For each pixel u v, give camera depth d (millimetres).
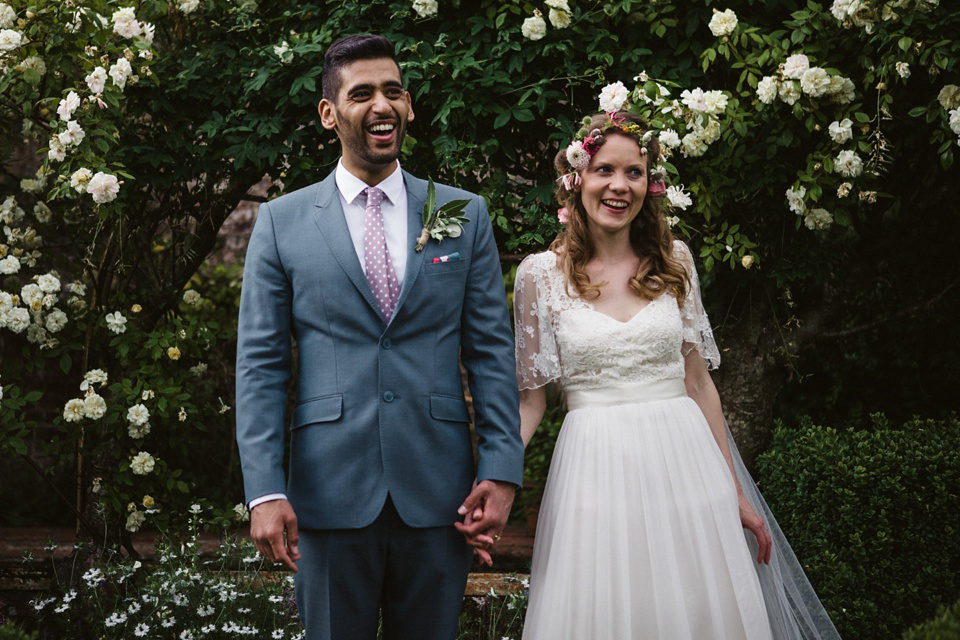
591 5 3883
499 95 3791
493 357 2457
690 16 3719
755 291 4141
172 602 3742
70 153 3689
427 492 2346
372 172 2424
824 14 3545
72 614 3928
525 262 2908
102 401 3936
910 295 4816
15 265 4051
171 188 4305
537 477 5621
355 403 2330
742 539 2676
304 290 2371
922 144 3979
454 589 2400
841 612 3477
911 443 3529
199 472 6039
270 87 3877
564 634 2555
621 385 2742
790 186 3732
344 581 2330
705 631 2564
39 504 5770
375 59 2355
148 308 4426
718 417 2961
